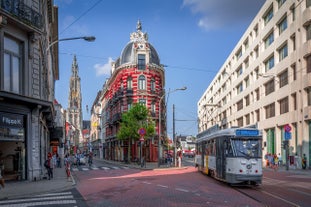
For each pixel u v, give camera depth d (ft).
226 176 65.46
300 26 127.95
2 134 67.46
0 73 65.82
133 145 189.47
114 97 211.00
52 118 105.91
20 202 47.26
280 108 152.66
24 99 69.10
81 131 465.06
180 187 63.00
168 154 165.99
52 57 153.17
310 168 121.39
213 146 78.33
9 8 66.59
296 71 131.95
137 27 201.57
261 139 65.57
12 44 71.05
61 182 72.90
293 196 50.60
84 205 43.60
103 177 90.17
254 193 54.24
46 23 105.40
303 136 125.08
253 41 188.44
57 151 188.96
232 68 236.22
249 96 198.49
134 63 191.11
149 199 47.80
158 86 198.29
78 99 469.57
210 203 43.88
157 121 194.90
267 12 168.96
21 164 74.13
